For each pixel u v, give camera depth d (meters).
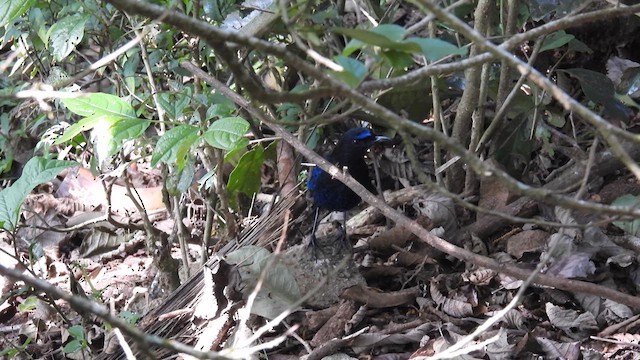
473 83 4.39
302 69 1.98
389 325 4.18
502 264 3.71
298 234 5.02
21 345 4.77
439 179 4.82
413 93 4.79
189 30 1.91
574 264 4.23
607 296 3.70
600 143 4.92
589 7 5.07
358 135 4.70
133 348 4.21
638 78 4.87
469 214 4.91
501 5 4.46
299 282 4.34
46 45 4.87
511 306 2.54
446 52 2.02
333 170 4.04
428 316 4.23
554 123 5.05
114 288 5.23
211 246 5.30
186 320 4.33
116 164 5.48
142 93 5.20
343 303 4.29
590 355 3.79
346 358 3.98
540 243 4.53
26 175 3.82
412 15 5.64
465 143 4.95
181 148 3.71
